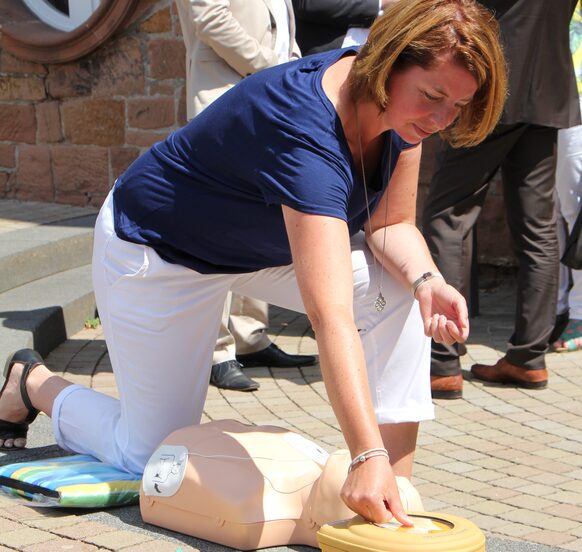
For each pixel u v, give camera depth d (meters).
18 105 8.41
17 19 8.41
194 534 2.85
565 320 6.00
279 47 5.09
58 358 5.36
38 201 8.48
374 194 2.81
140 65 8.05
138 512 3.08
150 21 7.96
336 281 2.46
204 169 2.88
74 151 8.32
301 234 2.50
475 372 5.31
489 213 7.62
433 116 2.46
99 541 2.79
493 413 4.75
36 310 5.57
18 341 4.96
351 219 2.85
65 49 8.08
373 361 3.06
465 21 2.39
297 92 2.60
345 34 5.25
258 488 2.77
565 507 3.52
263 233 2.90
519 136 4.91
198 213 2.94
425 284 2.93
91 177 8.30
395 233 3.04
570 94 4.96
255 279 3.21
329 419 4.52
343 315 2.44
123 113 8.16
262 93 2.67
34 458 3.56
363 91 2.52
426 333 2.89
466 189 4.91
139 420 3.19
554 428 4.53
